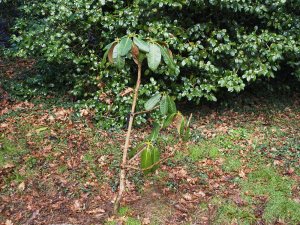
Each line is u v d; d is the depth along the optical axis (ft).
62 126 17.92
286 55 20.29
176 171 15.30
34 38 19.98
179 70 18.11
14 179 14.43
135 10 17.98
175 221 12.80
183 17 19.03
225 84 18.31
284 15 19.43
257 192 14.11
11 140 16.69
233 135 18.39
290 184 14.62
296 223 12.79
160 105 10.90
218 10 19.04
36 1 24.62
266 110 21.88
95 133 17.58
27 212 13.00
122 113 18.08
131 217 12.78
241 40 18.88
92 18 18.08
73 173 14.79
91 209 13.15
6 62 26.50
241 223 12.75
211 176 15.14
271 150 17.12
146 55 10.26
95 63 18.76
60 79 21.45
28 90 21.18
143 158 10.97
